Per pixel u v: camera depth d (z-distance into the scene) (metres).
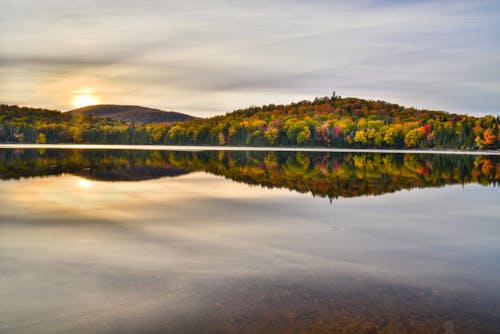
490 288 10.32
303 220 18.41
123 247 13.68
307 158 78.19
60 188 28.47
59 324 8.38
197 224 17.34
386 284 10.52
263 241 14.65
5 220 17.75
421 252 13.48
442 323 8.45
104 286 10.24
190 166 51.62
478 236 15.77
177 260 12.31
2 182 31.77
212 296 9.66
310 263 12.15
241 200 23.94
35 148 115.56
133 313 8.83
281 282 10.57
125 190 27.95
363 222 18.12
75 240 14.51
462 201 24.36
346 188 30.14
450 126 156.75
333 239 15.05
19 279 10.70
